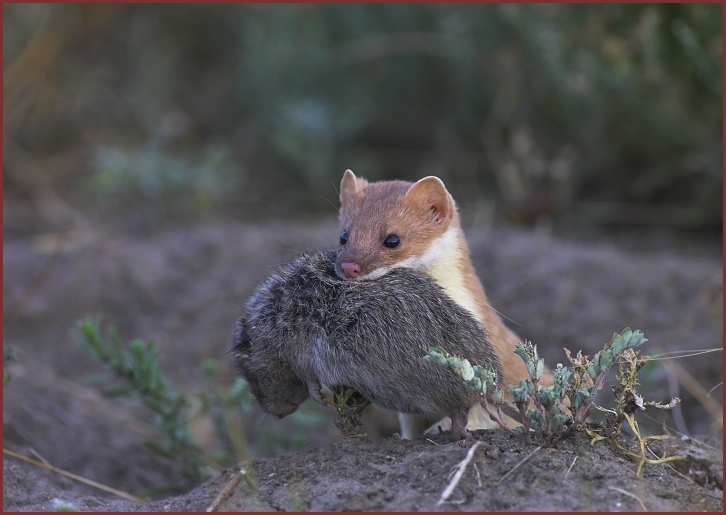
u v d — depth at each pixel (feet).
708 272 36.76
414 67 54.34
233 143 58.18
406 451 18.47
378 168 53.42
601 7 44.39
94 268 40.45
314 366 19.10
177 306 38.60
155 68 58.44
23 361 34.91
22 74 53.42
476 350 18.98
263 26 56.80
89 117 57.57
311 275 19.77
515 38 48.70
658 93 43.98
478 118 52.75
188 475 26.53
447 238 25.03
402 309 18.70
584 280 36.47
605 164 48.93
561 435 18.07
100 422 32.14
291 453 19.62
